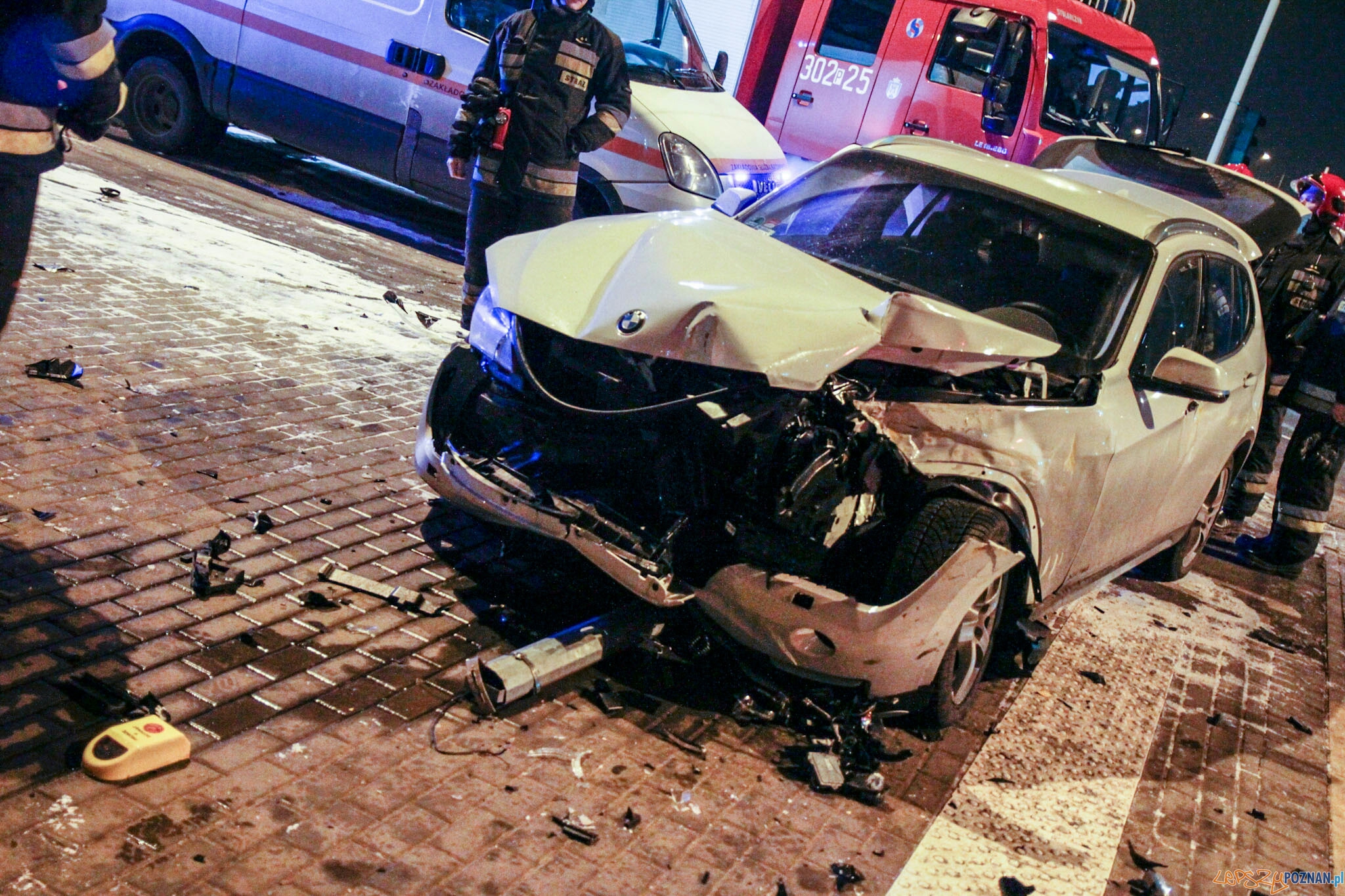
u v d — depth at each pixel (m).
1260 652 5.66
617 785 3.26
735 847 3.13
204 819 2.71
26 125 2.78
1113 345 4.50
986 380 4.05
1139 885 3.45
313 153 9.31
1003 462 3.82
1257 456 7.43
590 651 3.68
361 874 2.67
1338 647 6.09
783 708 3.83
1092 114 10.45
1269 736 4.74
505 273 4.02
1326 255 7.02
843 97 10.45
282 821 2.78
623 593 4.37
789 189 5.39
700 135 8.26
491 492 3.72
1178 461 5.05
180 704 3.11
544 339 3.83
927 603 3.59
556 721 3.50
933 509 3.72
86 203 7.38
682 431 3.58
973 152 5.59
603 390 3.68
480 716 3.41
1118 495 4.51
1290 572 7.02
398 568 4.14
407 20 8.64
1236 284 5.88
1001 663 4.70
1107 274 4.72
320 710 3.24
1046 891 3.30
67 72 2.81
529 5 8.55
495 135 5.90
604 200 8.27
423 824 2.89
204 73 9.27
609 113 6.10
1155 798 4.00
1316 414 6.73
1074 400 4.20
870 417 3.73
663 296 3.62
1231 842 3.84
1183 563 6.29
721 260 3.95
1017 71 9.71
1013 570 4.17
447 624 3.86
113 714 2.96
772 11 10.80
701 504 3.62
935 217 4.95
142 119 9.72
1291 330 7.09
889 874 3.19
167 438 4.62
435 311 7.50
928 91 9.95
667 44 9.23
